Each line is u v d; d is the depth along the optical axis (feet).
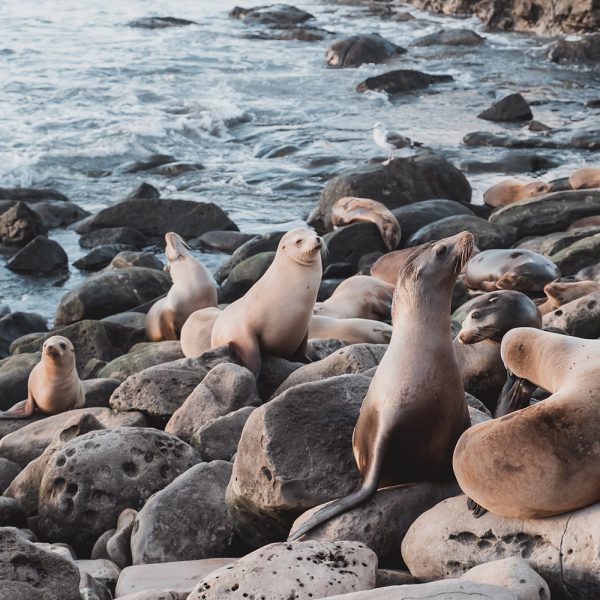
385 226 129.70
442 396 43.83
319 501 46.52
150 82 229.04
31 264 134.00
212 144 188.03
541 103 212.43
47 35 281.54
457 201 147.13
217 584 39.09
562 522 38.65
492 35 292.40
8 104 205.36
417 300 44.24
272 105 214.07
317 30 296.51
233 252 137.18
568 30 283.59
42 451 67.00
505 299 55.67
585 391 38.45
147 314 106.22
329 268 125.18
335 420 48.14
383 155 174.70
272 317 72.95
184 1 351.87
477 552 40.14
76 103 208.03
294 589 38.52
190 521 50.72
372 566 40.06
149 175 171.12
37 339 101.91
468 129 192.75
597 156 171.42
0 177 168.35
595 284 82.17
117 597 44.75
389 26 312.29
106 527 54.44
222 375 64.34
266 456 47.24
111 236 141.69
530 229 127.44
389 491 45.09
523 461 38.01
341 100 219.61
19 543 41.93
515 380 46.47
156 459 56.03
